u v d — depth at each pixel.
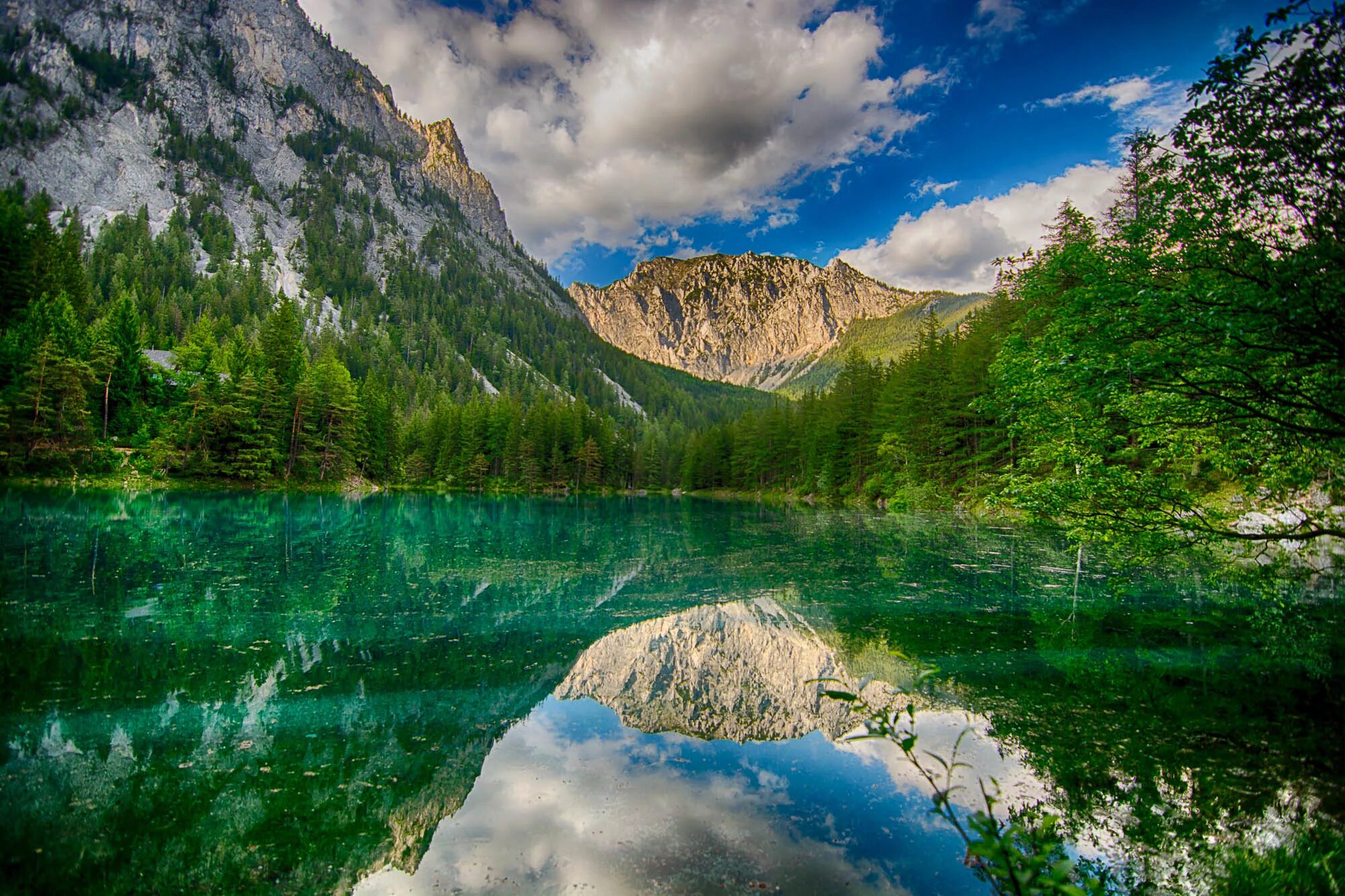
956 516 36.84
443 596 16.00
